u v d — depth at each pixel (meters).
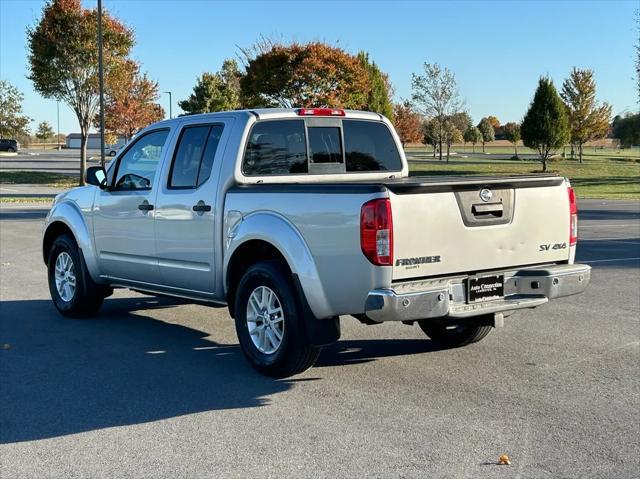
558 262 6.08
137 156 7.47
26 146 113.12
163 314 8.66
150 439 4.71
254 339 6.11
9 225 19.30
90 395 5.61
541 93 50.53
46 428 4.92
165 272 7.06
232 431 4.83
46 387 5.81
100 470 4.24
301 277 5.58
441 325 6.89
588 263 12.58
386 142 7.42
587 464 4.25
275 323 5.95
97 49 34.09
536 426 4.88
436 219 5.33
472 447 4.51
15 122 77.94
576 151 102.88
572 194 6.10
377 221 5.12
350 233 5.27
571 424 4.91
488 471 4.16
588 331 7.63
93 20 34.25
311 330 5.62
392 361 6.52
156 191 7.07
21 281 10.91
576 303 9.10
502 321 5.87
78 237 8.04
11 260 13.07
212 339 7.43
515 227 5.73
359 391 5.65
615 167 56.53
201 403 5.40
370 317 5.20
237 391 5.68
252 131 6.46
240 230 6.08
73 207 8.23
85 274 8.12
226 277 6.35
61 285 8.50
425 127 71.44
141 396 5.57
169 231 6.91
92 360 6.61
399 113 70.19
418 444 4.57
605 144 133.62
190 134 6.89
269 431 4.82
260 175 6.49
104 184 7.79
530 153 90.44
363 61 47.56
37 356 6.75
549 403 5.34
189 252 6.72
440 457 4.36
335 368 6.30
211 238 6.46
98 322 8.22
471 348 6.96
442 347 7.01
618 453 4.42
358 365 6.39
